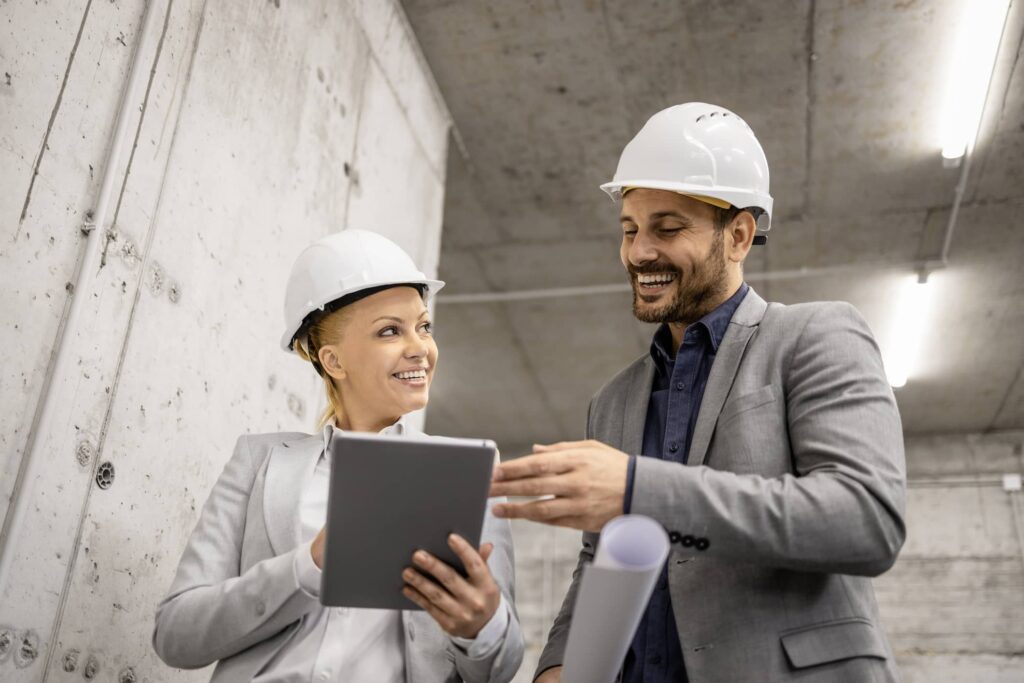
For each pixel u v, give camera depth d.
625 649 1.27
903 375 8.14
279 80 3.15
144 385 2.32
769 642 1.46
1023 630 8.57
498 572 1.66
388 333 1.82
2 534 1.84
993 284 6.74
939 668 8.59
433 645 1.61
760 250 6.61
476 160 5.73
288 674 1.50
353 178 3.75
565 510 1.39
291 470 1.71
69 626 2.01
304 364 3.22
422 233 4.63
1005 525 8.98
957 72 4.73
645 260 1.81
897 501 1.44
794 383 1.62
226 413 2.68
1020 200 5.83
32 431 1.94
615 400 1.91
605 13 4.59
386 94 4.27
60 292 2.05
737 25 4.61
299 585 1.45
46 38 2.06
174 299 2.46
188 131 2.57
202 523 1.68
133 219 2.31
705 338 1.79
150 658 2.27
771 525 1.38
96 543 2.11
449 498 1.25
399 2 4.54
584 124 5.36
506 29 4.71
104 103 2.24
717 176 1.82
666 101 5.14
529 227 6.44
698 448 1.64
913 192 5.83
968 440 9.34
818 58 4.78
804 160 5.62
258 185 2.95
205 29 2.69
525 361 8.44
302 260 1.91
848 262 6.68
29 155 1.99
